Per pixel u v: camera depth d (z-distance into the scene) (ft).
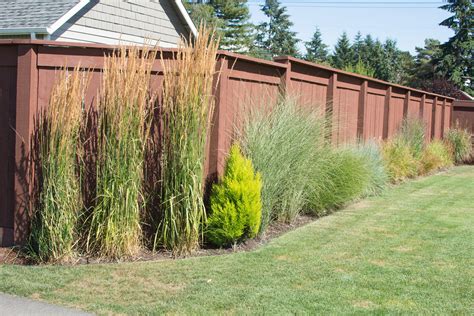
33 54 20.06
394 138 47.09
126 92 19.61
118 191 19.56
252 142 23.52
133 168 19.71
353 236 24.16
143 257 20.06
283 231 25.13
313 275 18.26
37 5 36.88
